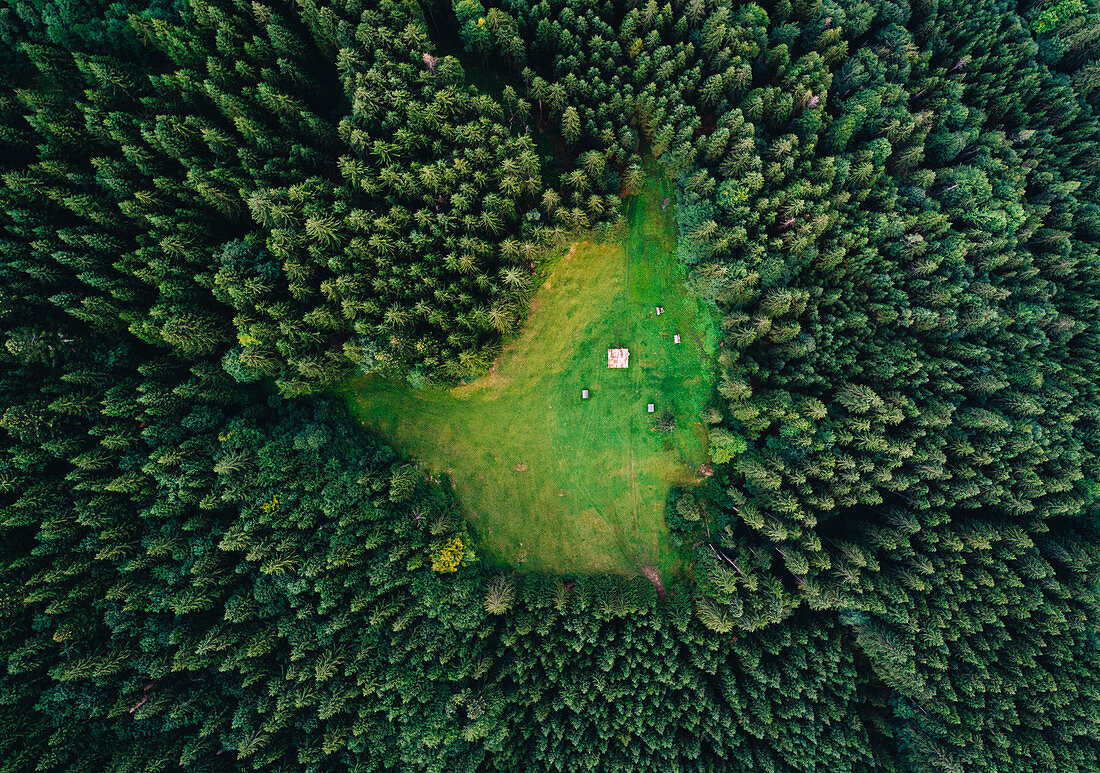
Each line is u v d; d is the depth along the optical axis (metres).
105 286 38.53
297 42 43.31
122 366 40.44
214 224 42.00
